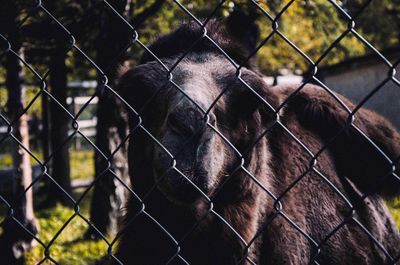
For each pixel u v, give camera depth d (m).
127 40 8.06
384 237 4.77
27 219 8.34
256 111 3.56
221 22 3.92
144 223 3.73
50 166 13.45
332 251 4.39
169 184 2.85
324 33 10.76
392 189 4.60
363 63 11.39
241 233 3.71
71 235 10.37
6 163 20.36
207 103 3.07
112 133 9.38
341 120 4.57
